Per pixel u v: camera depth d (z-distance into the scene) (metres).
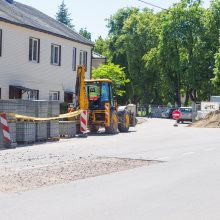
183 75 67.12
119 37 79.94
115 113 28.64
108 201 8.38
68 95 36.16
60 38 34.72
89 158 14.71
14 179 10.41
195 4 67.94
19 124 20.03
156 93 79.69
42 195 8.80
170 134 27.86
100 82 28.25
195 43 66.44
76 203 8.16
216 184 10.24
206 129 34.94
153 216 7.32
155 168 12.62
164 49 67.56
